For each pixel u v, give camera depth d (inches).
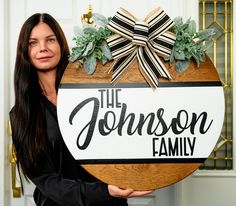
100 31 36.7
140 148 36.8
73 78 37.0
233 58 57.3
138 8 57.4
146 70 36.8
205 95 37.1
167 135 36.9
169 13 56.9
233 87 57.3
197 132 37.0
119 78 37.0
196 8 56.6
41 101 43.9
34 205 58.7
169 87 37.0
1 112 56.0
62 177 42.9
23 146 42.7
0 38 55.7
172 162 36.9
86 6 57.6
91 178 43.6
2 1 55.6
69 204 41.0
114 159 36.7
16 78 43.7
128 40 36.4
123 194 36.6
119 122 36.9
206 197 57.7
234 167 57.5
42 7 57.7
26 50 42.9
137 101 37.0
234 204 57.7
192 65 37.2
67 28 57.4
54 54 42.7
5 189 57.1
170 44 36.4
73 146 36.7
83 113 36.9
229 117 58.0
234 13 57.0
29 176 43.4
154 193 59.1
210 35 37.3
